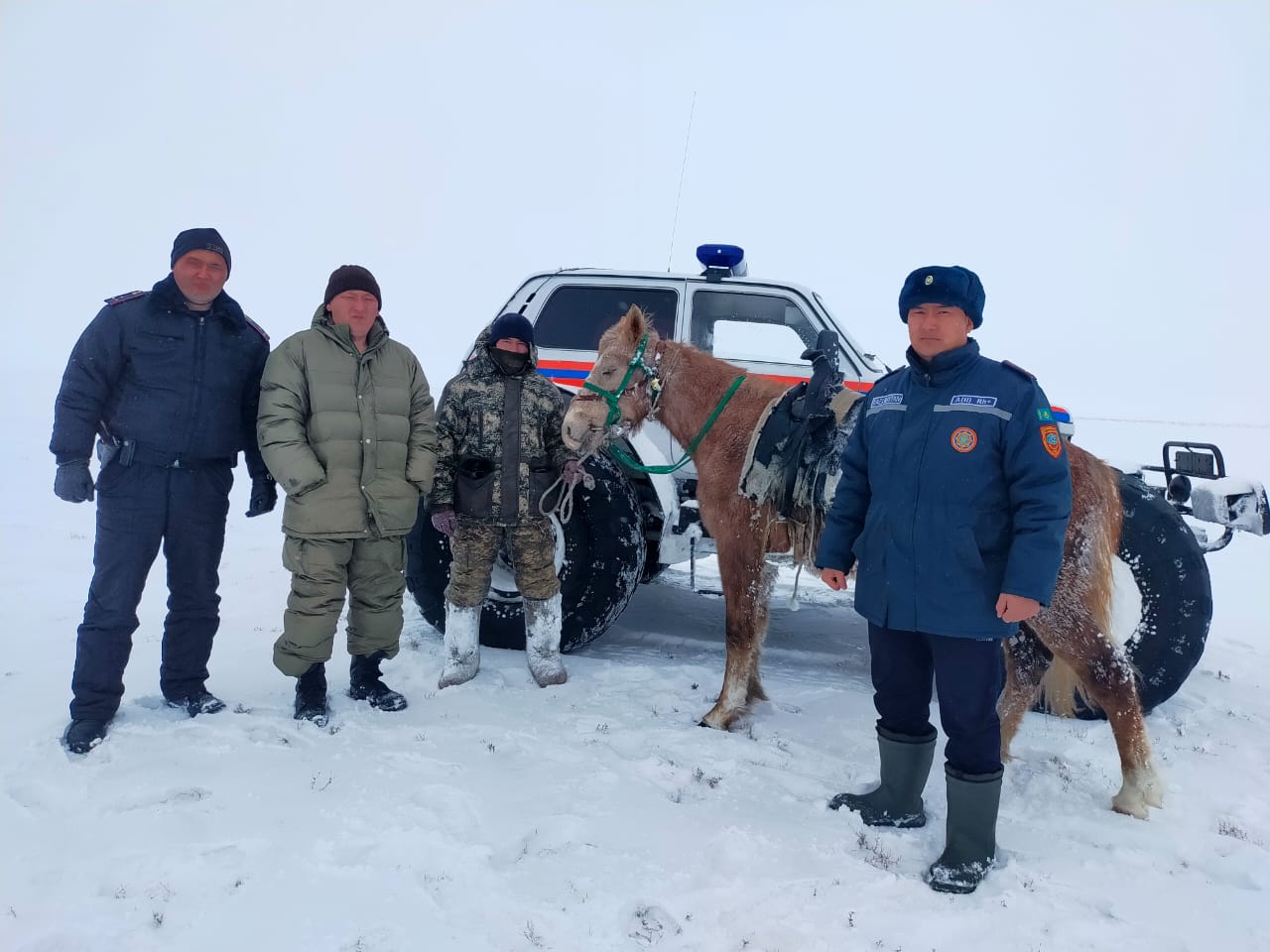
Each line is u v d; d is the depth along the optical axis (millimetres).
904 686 2883
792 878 2539
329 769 3164
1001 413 2498
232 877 2426
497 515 4148
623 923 2293
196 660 3777
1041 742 3795
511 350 4191
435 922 2254
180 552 3668
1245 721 4113
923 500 2562
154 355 3465
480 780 3113
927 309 2578
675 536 4551
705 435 3969
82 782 3004
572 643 4652
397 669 4465
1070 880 2592
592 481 4395
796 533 3654
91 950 2111
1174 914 2395
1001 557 2539
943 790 3275
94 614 3461
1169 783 3311
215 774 3094
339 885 2408
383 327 3906
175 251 3479
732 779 3242
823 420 3525
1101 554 3074
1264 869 2646
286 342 3688
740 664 3803
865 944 2215
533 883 2459
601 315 5180
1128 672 3057
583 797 3014
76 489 3311
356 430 3711
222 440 3658
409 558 4777
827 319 4965
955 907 2412
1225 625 7102
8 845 2598
